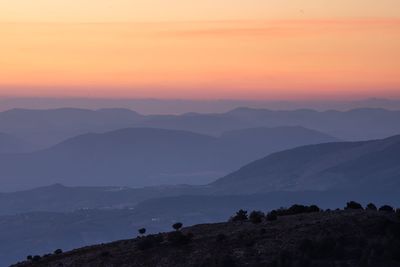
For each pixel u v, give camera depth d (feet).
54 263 335.47
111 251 329.93
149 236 334.24
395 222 299.58
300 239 295.69
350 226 301.02
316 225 306.14
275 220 328.90
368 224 300.61
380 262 274.77
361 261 276.00
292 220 322.75
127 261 311.68
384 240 284.82
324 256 283.18
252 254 290.97
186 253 305.53
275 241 298.15
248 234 310.86
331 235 294.25
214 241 310.65
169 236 325.42
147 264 304.50
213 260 291.79
